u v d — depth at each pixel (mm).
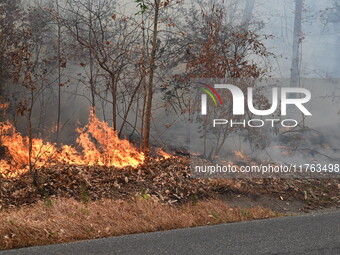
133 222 7188
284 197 9797
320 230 6723
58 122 15789
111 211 7668
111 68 15367
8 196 8969
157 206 8242
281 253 5703
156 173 10367
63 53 16375
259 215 8141
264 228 6855
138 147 14250
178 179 10047
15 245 6328
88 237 6688
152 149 14289
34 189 9266
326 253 5727
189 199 9320
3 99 16094
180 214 7875
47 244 6355
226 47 13602
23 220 7051
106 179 9859
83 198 8797
